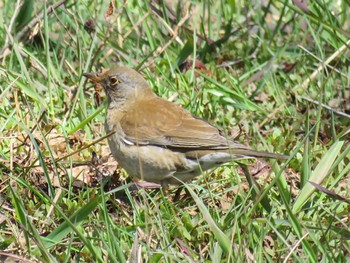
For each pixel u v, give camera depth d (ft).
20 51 46.21
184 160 36.70
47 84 43.65
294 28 51.34
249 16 52.85
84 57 47.16
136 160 36.99
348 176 36.60
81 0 48.03
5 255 29.22
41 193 34.09
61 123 40.29
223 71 47.55
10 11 49.90
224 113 44.04
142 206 33.65
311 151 38.24
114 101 38.70
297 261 28.99
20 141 37.52
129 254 29.45
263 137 41.91
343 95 45.24
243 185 36.58
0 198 33.65
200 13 52.95
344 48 46.29
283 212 32.83
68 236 31.68
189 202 35.81
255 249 29.99
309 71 49.03
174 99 43.88
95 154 37.60
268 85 45.96
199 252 30.91
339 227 32.30
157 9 49.14
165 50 46.16
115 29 48.83
